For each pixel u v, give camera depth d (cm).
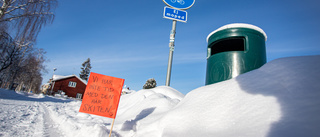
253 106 183
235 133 160
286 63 221
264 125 148
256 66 336
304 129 122
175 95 547
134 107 504
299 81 175
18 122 385
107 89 301
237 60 339
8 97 1212
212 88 280
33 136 279
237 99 212
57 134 309
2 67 1684
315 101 142
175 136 198
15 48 1650
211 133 178
